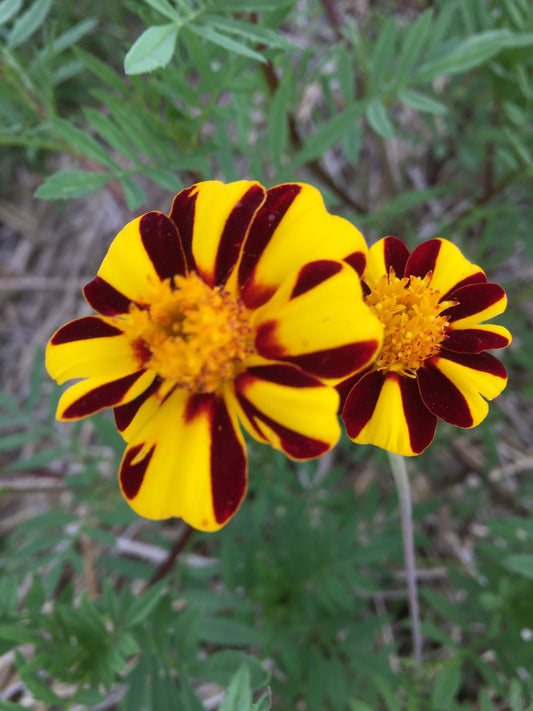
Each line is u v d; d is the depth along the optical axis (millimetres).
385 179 291
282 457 201
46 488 210
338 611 196
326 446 90
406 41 172
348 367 93
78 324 108
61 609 139
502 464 275
